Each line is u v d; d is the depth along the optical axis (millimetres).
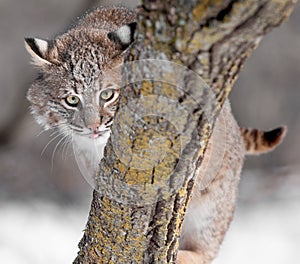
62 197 24312
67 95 10281
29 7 27938
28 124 26516
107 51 9898
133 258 6547
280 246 22016
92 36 10383
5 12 27797
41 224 22203
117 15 11773
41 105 10930
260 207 24828
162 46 5250
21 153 26141
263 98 28891
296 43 29391
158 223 6340
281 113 28922
